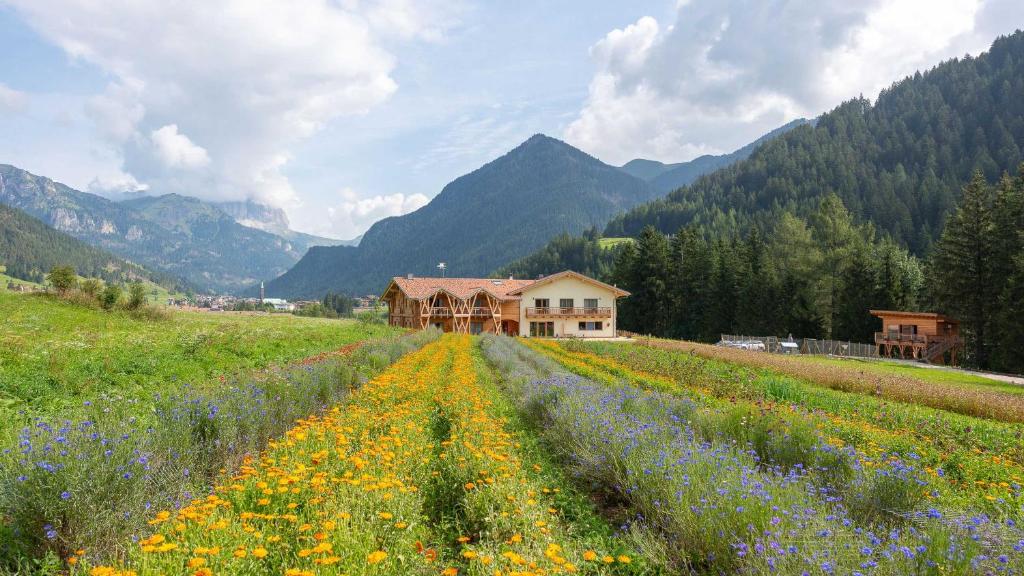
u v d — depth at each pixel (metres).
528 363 25.53
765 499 4.88
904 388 21.23
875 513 5.86
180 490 5.39
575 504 6.50
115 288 33.31
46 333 21.97
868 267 58.41
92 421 6.27
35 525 4.31
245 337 23.78
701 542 4.82
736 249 79.06
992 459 10.45
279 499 4.86
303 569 3.69
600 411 9.05
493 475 6.07
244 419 7.59
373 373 16.42
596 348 34.62
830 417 14.40
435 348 30.94
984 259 45.91
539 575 3.71
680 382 20.64
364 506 4.70
